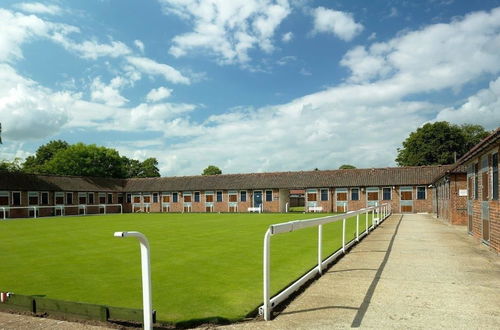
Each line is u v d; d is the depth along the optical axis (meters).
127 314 5.89
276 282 8.77
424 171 46.72
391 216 34.94
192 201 57.16
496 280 8.38
